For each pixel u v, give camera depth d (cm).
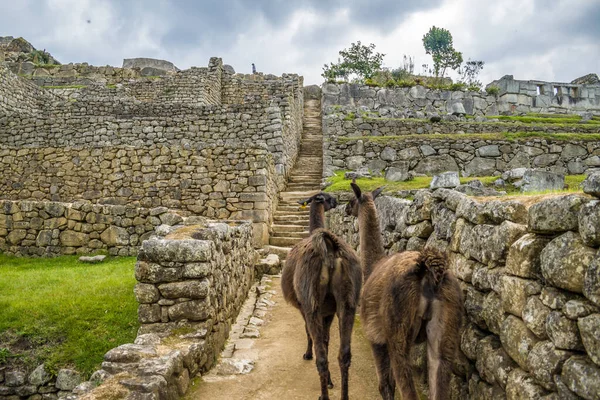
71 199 1285
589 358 214
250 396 415
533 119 2203
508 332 280
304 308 408
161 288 461
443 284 284
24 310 605
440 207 463
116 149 1288
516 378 263
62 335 567
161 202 1251
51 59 2986
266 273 1003
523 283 270
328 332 455
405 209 575
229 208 1227
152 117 1656
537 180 947
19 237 985
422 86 2381
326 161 1606
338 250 409
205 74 2353
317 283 402
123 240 981
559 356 228
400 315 287
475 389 321
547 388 235
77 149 1301
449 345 277
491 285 315
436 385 270
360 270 423
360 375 468
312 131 2603
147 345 415
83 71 2633
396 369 285
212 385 432
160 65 3088
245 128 1633
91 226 988
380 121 1866
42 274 793
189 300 461
